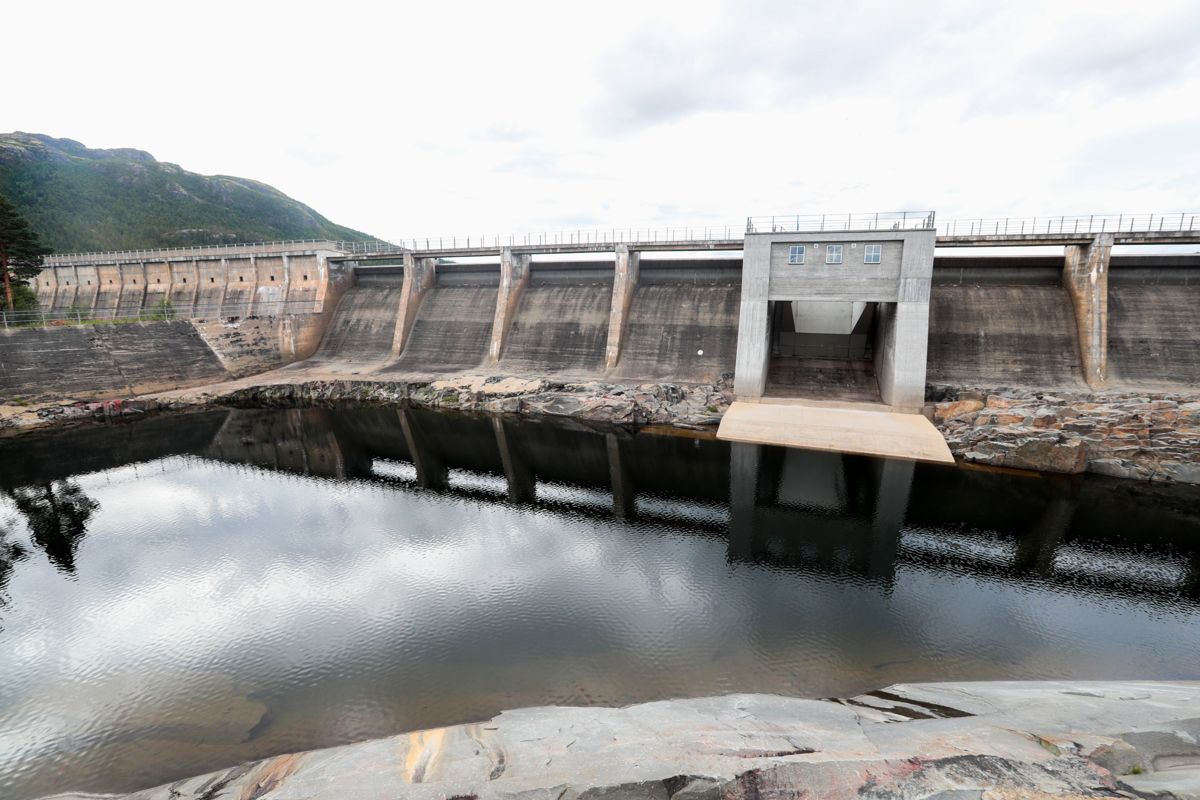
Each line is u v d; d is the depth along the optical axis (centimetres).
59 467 3197
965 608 1692
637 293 4969
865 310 4328
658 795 756
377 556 2081
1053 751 802
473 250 5209
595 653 1483
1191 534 2170
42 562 2069
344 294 6128
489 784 795
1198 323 3534
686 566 1972
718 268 4900
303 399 4753
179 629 1642
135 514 2516
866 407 3719
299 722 1258
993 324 3878
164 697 1358
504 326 5144
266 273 6122
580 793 761
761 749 882
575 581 1872
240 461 3300
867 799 711
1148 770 767
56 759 1170
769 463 3003
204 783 976
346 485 2891
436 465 3191
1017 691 1184
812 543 2142
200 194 14350
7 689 1401
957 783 721
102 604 1786
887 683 1352
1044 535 2175
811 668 1412
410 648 1526
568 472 3025
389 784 847
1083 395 3228
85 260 6912
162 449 3525
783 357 4525
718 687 1342
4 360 4184
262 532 2312
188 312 6391
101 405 4228
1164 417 2734
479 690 1345
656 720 1079
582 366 4816
